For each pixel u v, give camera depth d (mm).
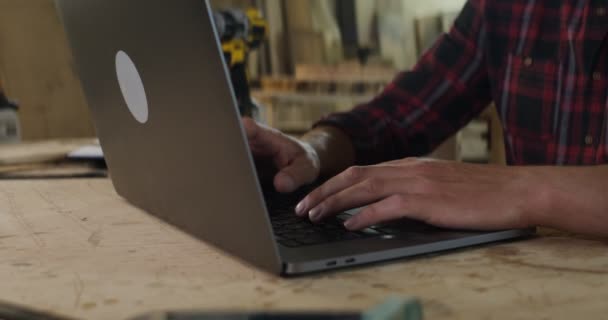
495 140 1881
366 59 2818
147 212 794
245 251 529
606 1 1059
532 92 1183
